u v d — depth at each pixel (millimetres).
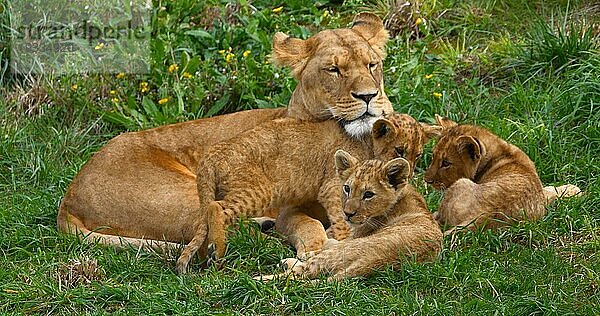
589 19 17125
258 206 11547
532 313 9797
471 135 12602
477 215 11648
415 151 11742
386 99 12203
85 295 10352
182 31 17328
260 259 11367
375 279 10516
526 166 12383
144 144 12867
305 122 12109
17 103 16375
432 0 17672
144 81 16531
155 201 12273
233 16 17922
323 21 17641
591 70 15102
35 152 15266
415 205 11164
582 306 9867
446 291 10383
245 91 15922
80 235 12172
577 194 12664
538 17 16938
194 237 11234
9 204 13805
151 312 9961
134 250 11812
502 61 16359
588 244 11398
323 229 11734
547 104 14805
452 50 16734
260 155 11672
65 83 16500
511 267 10859
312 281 10320
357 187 10977
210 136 12961
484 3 17859
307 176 11867
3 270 11164
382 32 12656
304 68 12234
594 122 14375
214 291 10242
